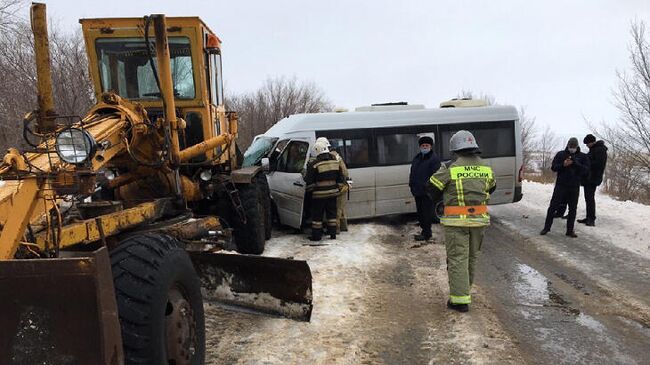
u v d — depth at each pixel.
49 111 3.78
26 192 2.90
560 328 4.88
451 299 5.37
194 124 6.48
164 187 5.27
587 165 8.58
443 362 4.16
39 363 2.30
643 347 4.46
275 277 4.65
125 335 2.84
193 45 6.21
